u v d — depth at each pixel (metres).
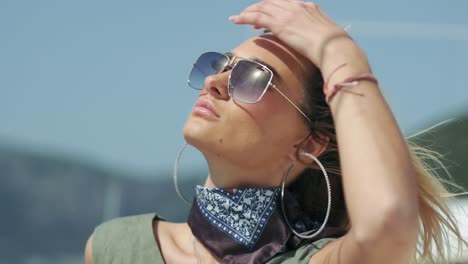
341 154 2.20
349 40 2.44
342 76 2.31
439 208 2.67
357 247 2.13
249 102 2.51
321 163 2.72
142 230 2.63
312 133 2.64
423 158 2.86
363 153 2.14
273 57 2.59
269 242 2.50
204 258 2.54
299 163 2.66
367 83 2.29
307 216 2.70
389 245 2.05
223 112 2.53
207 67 2.67
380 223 2.04
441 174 2.92
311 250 2.47
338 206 2.80
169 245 2.61
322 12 2.56
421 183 2.64
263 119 2.53
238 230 2.50
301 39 2.47
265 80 2.53
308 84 2.61
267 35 2.67
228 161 2.55
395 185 2.08
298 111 2.59
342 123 2.23
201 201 2.56
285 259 2.47
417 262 2.70
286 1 2.58
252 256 2.46
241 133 2.52
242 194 2.53
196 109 2.56
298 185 2.76
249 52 2.62
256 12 2.57
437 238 2.67
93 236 2.64
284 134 2.58
